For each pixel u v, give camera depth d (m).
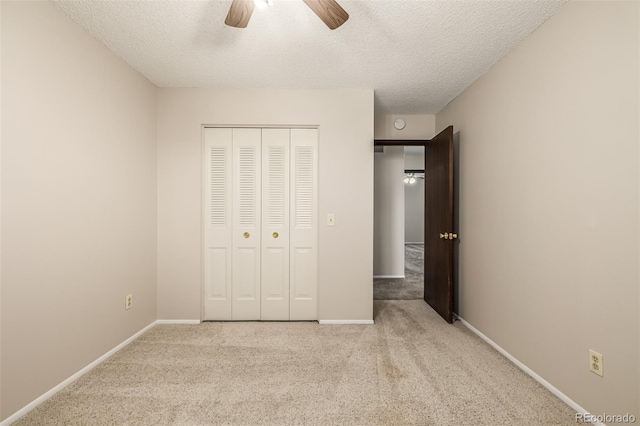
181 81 2.55
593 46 1.42
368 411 1.50
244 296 2.78
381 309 3.13
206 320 2.76
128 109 2.26
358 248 2.71
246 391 1.67
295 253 2.78
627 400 1.27
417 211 9.28
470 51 2.07
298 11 1.66
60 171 1.66
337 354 2.11
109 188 2.06
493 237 2.27
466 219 2.71
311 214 2.78
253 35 1.89
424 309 3.13
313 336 2.42
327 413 1.48
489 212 2.32
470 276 2.62
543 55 1.75
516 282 1.99
